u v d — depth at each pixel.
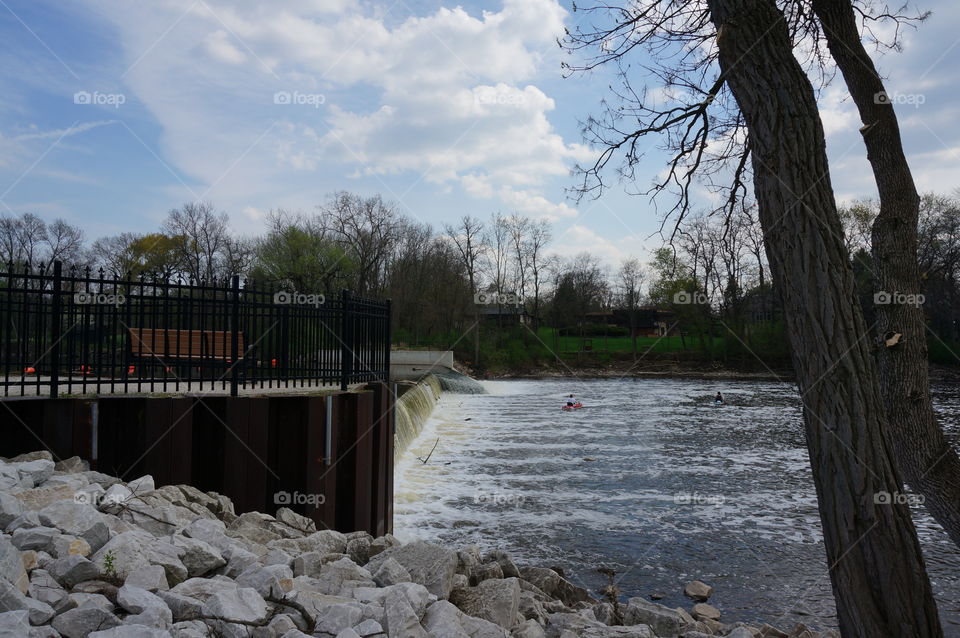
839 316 3.97
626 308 88.75
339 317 9.51
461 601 5.66
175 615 4.05
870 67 5.35
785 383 57.66
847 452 3.93
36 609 3.56
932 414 5.14
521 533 13.46
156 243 49.69
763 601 10.46
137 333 10.05
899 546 3.90
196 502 6.78
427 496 16.17
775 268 4.18
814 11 5.67
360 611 4.49
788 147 4.08
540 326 79.38
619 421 31.66
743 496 16.69
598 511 15.10
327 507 8.30
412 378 46.47
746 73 4.24
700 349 69.12
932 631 3.88
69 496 5.36
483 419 32.00
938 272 57.44
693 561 12.09
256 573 4.66
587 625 6.25
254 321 8.53
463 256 70.88
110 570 4.23
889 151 5.31
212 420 7.80
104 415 7.51
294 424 8.18
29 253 50.19
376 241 60.19
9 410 7.07
